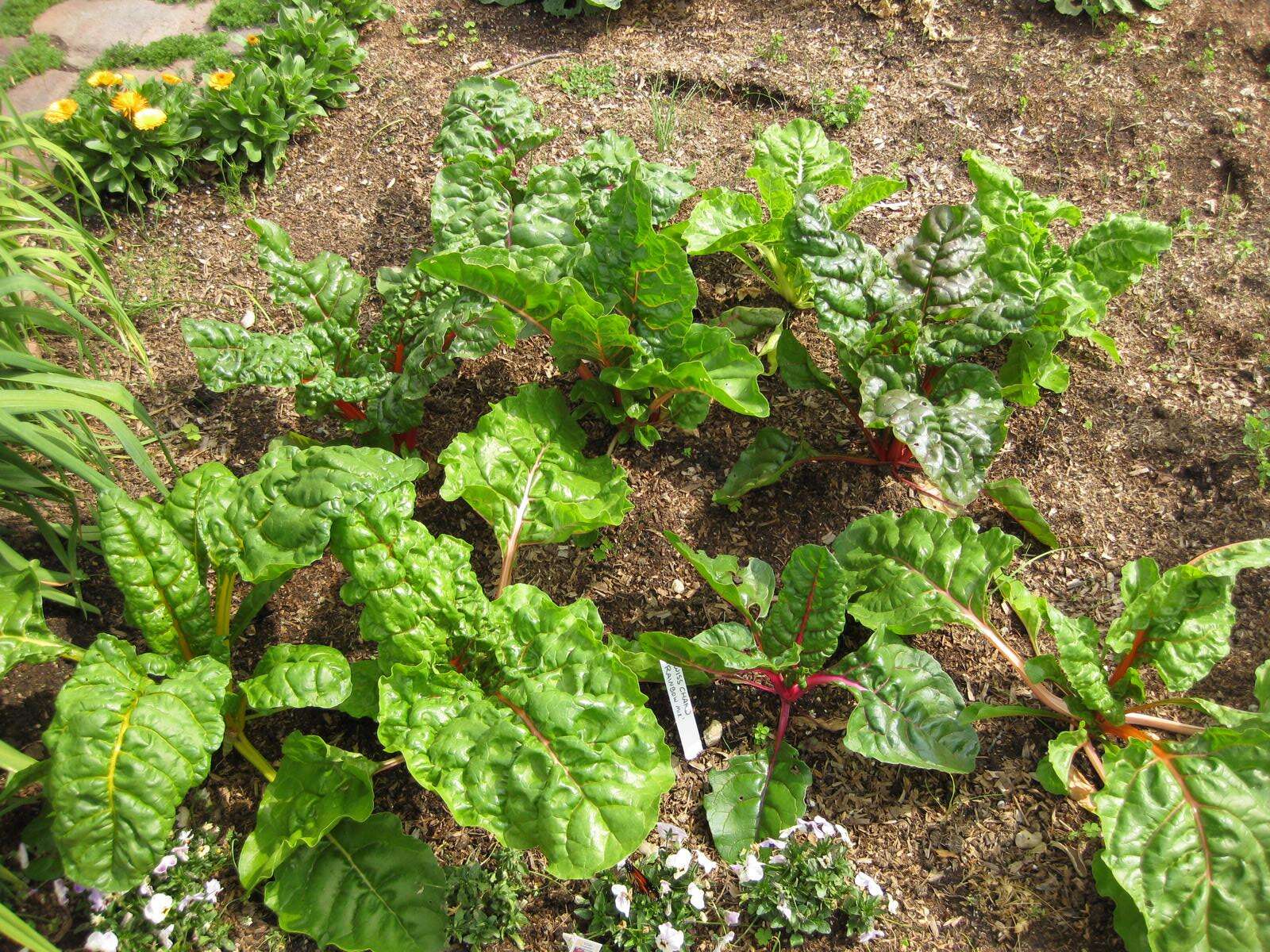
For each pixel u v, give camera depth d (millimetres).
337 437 1587
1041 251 1545
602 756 1141
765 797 1271
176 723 1131
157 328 1701
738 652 1258
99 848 1093
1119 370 1621
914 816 1294
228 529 1232
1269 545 1294
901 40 2025
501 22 2121
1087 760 1320
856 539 1396
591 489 1428
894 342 1464
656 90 1896
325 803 1211
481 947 1199
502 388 1629
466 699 1213
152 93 1845
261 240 1459
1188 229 1748
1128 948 1163
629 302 1447
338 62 1989
